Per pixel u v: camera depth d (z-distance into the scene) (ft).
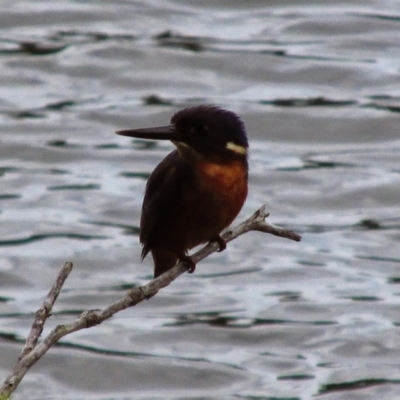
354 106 67.97
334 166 62.03
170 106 67.92
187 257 27.76
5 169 61.31
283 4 81.66
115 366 43.32
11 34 78.07
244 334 45.80
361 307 47.52
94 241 53.26
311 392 41.14
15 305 47.65
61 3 82.48
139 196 57.62
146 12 81.20
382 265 51.31
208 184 27.17
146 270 50.83
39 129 65.41
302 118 67.00
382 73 71.56
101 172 60.75
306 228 55.57
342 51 74.13
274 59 72.79
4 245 52.90
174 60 73.46
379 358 43.52
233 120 27.58
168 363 43.55
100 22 79.97
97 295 48.67
